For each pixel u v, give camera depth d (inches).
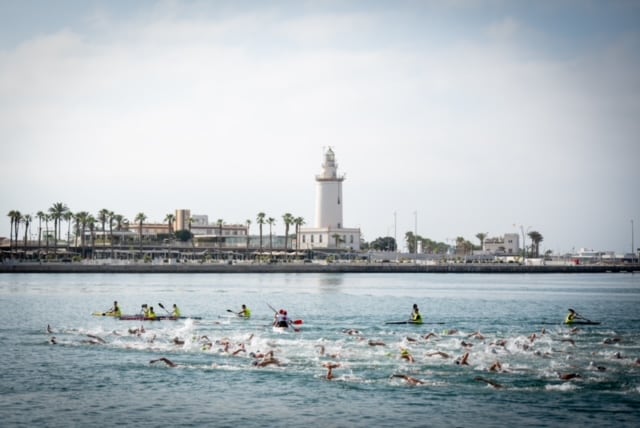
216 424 1535.4
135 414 1599.4
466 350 2277.3
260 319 3363.7
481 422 1537.9
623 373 1931.6
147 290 5767.7
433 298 5142.7
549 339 2564.0
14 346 2391.7
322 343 2389.3
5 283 6697.8
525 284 7736.2
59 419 1566.2
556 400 1685.5
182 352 2253.9
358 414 1593.3
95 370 1998.0
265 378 1893.5
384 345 2354.8
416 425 1524.4
